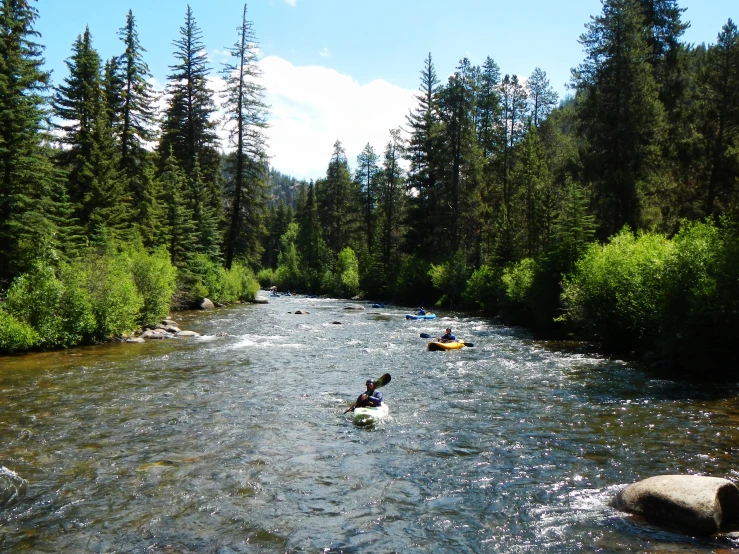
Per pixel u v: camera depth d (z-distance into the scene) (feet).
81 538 19.40
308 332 84.17
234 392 42.45
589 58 109.81
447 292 141.49
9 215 64.13
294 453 28.96
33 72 70.85
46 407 36.58
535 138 143.74
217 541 19.31
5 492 22.76
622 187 97.04
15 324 55.11
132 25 126.00
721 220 51.78
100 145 96.84
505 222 123.95
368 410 35.81
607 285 63.21
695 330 47.57
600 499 22.89
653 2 124.36
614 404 39.17
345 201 246.06
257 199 151.12
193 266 120.57
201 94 157.28
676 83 117.39
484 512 21.86
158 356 57.52
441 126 158.51
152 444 29.81
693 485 20.49
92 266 66.59
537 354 63.31
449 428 33.71
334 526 20.63
